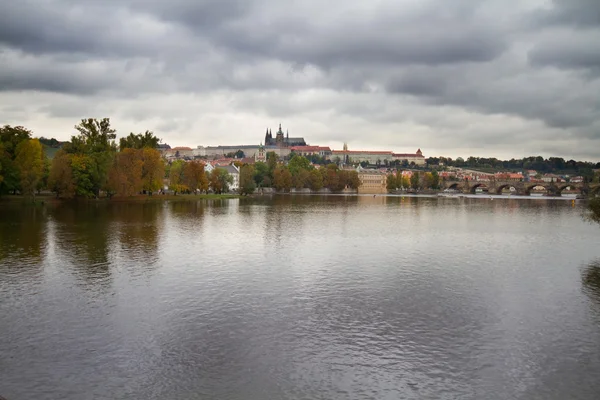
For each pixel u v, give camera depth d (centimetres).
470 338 4469
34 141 17738
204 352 4097
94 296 5625
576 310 5306
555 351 4203
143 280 6388
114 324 4712
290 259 7969
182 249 8756
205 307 5266
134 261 7588
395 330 4647
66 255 7956
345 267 7388
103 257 7850
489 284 6419
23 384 3541
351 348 4212
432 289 6134
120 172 19838
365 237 10888
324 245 9531
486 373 3791
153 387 3516
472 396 3456
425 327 4738
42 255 7912
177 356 4012
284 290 5984
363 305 5409
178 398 3378
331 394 3450
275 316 5000
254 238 10362
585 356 4106
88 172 19175
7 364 3847
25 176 16788
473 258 8294
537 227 13662
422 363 3947
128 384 3553
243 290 5962
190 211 17125
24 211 15188
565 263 7906
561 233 12138
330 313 5119
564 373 3806
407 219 15975
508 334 4575
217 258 7956
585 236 11506
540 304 5531
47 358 3953
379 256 8375
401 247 9438
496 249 9325
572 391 3544
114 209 16688
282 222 13975
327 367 3850
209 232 11206
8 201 18275
